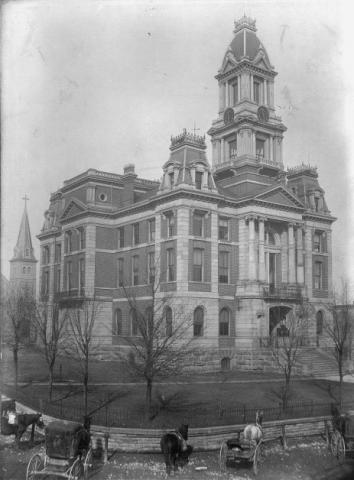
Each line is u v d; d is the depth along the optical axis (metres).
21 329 38.38
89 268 54.84
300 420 26.16
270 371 45.56
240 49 59.00
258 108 58.69
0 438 25.03
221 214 50.94
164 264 48.94
